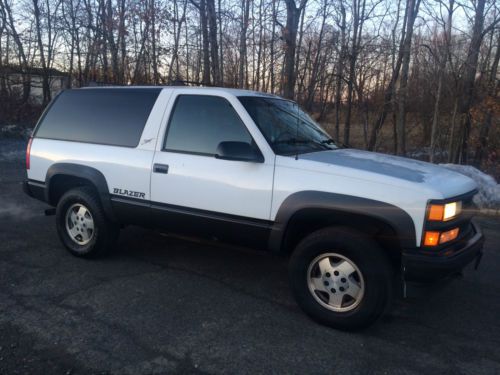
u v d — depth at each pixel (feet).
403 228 11.18
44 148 17.07
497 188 27.71
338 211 11.81
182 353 10.63
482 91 36.29
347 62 40.57
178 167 14.02
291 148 13.51
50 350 10.48
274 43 45.75
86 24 54.85
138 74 49.37
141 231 20.10
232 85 45.93
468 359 11.03
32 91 64.44
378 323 12.68
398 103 40.22
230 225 13.33
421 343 11.70
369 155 14.46
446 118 39.11
